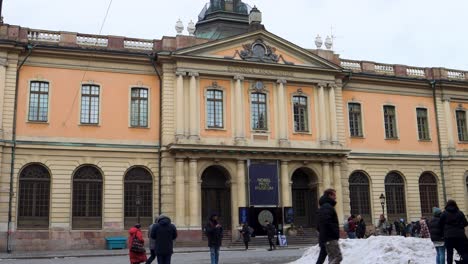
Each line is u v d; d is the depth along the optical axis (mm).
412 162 45781
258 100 40906
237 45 40531
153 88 38844
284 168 40125
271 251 32469
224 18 47719
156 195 37531
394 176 45312
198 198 37438
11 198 33938
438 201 46125
